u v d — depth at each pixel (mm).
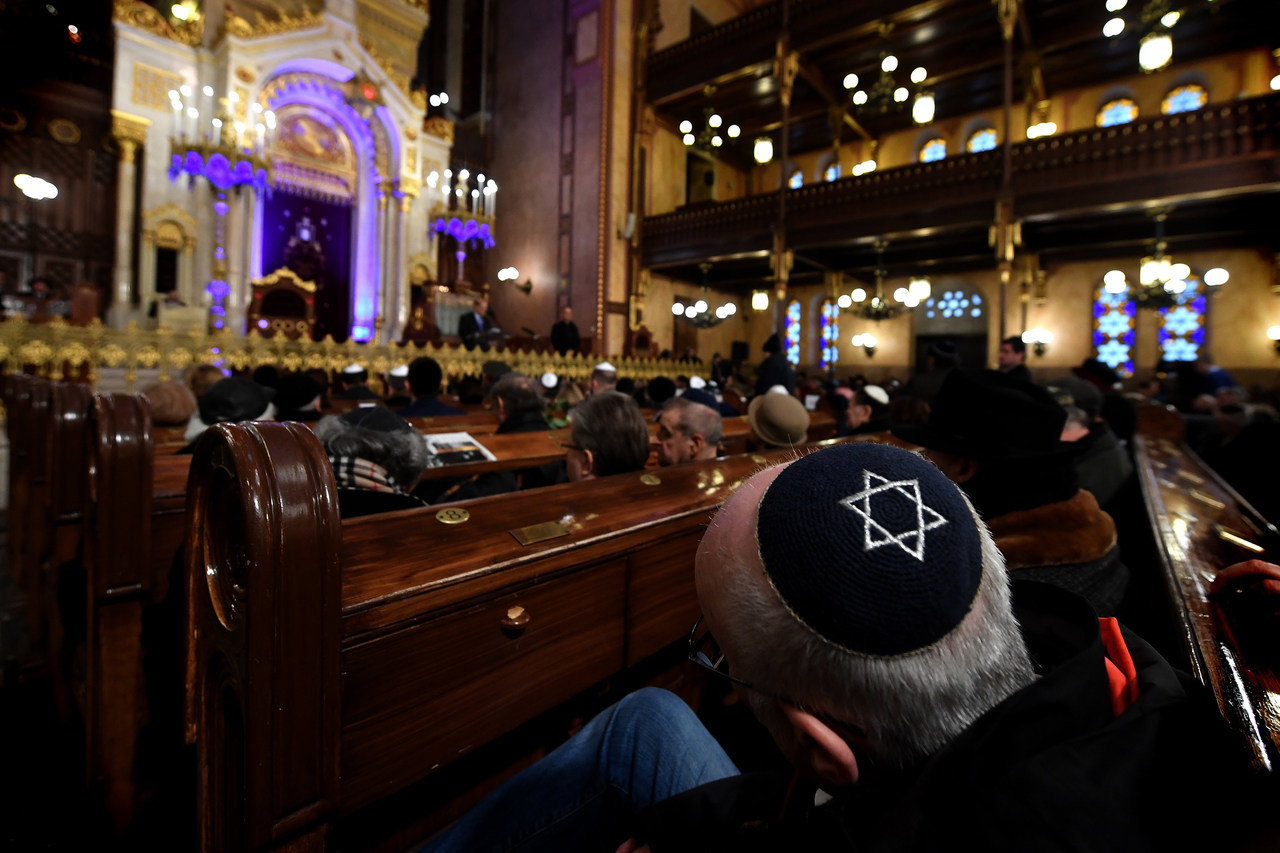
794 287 18750
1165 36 6746
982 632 455
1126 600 1560
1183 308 13109
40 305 11266
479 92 18656
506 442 3039
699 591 550
